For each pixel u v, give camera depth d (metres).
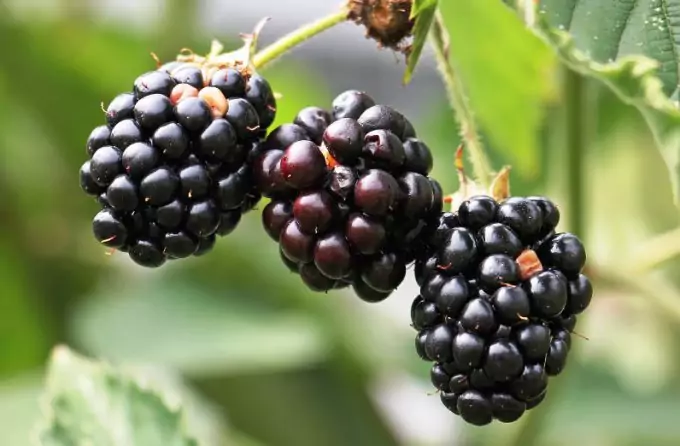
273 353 0.40
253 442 0.40
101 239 0.28
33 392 0.39
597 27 0.28
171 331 0.42
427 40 0.30
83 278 0.46
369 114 0.28
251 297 0.44
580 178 0.34
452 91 0.30
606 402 0.41
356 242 0.27
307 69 0.49
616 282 0.34
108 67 0.46
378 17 0.29
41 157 0.47
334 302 0.44
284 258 0.28
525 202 0.28
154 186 0.27
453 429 0.44
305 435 0.44
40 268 0.46
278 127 0.28
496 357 0.27
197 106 0.27
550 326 0.28
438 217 0.28
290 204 0.28
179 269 0.44
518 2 0.28
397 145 0.27
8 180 0.46
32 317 0.45
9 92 0.46
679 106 0.28
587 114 0.34
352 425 0.44
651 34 0.28
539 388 0.27
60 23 0.46
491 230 0.27
